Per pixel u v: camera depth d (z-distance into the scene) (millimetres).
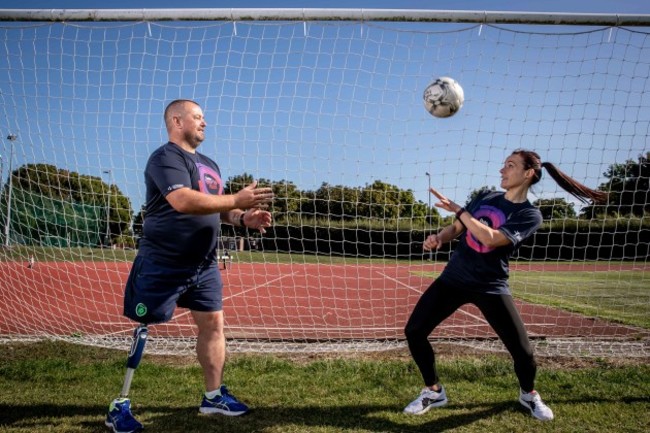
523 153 3467
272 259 22922
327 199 6891
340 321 7176
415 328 3514
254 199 3158
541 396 3898
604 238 17906
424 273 17047
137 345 3215
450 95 3977
